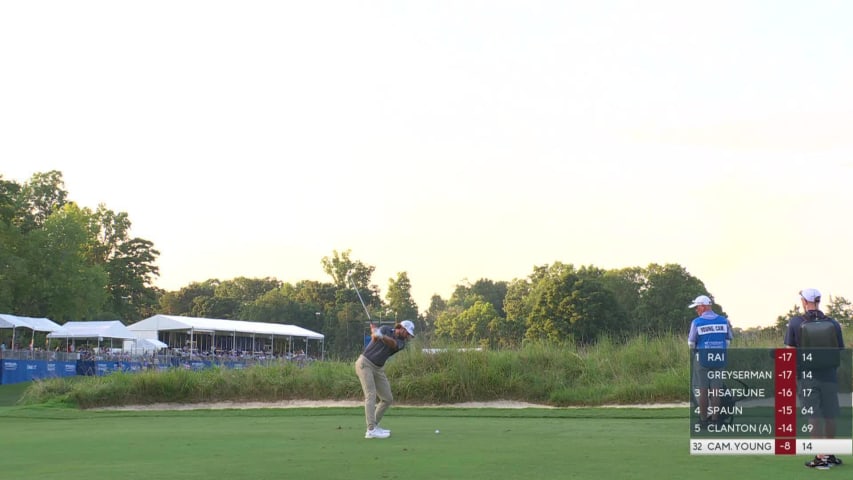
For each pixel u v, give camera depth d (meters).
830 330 7.96
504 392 20.14
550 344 22.67
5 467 8.19
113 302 87.88
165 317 57.34
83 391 21.48
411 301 107.38
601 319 73.62
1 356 39.38
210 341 67.12
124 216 90.50
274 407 20.19
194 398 21.66
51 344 64.25
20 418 17.52
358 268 107.62
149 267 92.00
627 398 18.91
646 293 84.25
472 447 9.73
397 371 21.06
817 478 6.93
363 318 90.94
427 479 6.98
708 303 11.37
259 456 8.91
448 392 20.12
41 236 62.44
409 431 12.47
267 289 137.75
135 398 21.50
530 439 10.88
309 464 8.10
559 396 19.47
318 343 75.69
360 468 7.76
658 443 10.14
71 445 10.52
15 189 61.75
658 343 21.89
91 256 87.75
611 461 8.18
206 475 7.35
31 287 61.28
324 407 19.58
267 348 68.56
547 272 96.81
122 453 9.41
